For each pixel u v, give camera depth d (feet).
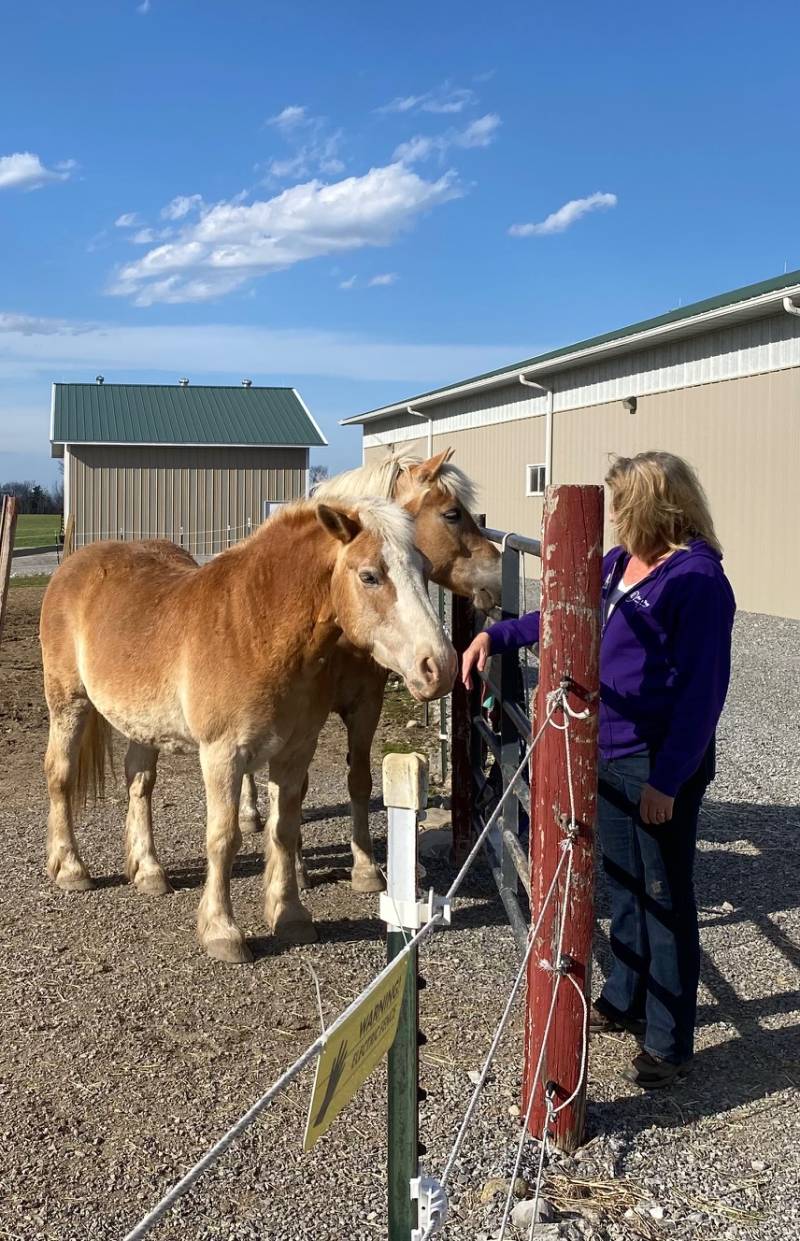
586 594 9.14
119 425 97.66
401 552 12.92
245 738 13.87
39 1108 10.50
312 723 14.56
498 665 14.67
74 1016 12.50
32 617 55.42
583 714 9.22
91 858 18.37
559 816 9.30
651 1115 10.13
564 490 9.09
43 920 15.57
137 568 16.46
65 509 95.66
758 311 45.73
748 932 14.78
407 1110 6.05
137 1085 10.95
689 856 10.41
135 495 96.58
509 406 73.87
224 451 98.27
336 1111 4.66
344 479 18.90
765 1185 9.05
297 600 13.46
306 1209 8.82
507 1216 7.79
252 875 17.71
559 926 9.34
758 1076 10.92
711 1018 12.27
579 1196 8.83
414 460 18.90
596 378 61.93
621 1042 11.68
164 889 16.66
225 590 13.93
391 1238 6.21
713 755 10.52
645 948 11.43
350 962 14.15
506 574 14.48
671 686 10.45
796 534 45.83
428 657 12.48
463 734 18.07
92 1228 8.64
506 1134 9.76
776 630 43.75
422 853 18.86
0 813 21.26
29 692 34.81
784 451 46.37
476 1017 12.31
